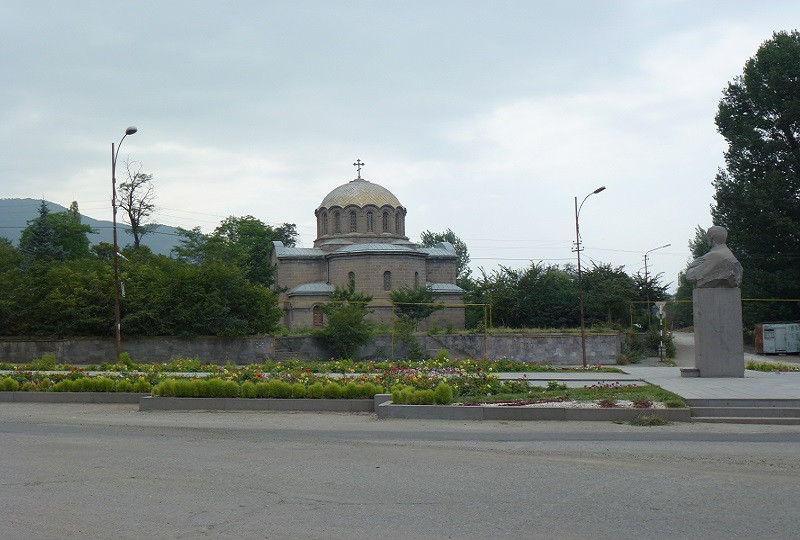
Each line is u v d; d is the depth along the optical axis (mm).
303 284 69375
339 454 12633
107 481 10734
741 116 56188
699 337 22609
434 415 16906
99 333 45094
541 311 63312
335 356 50125
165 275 47250
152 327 45281
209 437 14656
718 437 13922
